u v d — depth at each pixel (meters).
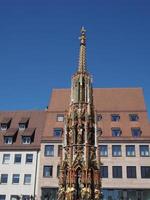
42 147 80.81
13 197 77.62
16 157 81.62
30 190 77.62
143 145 79.38
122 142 79.75
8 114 94.25
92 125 42.94
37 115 92.81
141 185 75.19
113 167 77.38
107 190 75.19
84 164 39.72
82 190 38.50
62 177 40.19
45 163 78.94
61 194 39.34
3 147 82.94
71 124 42.72
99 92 93.88
